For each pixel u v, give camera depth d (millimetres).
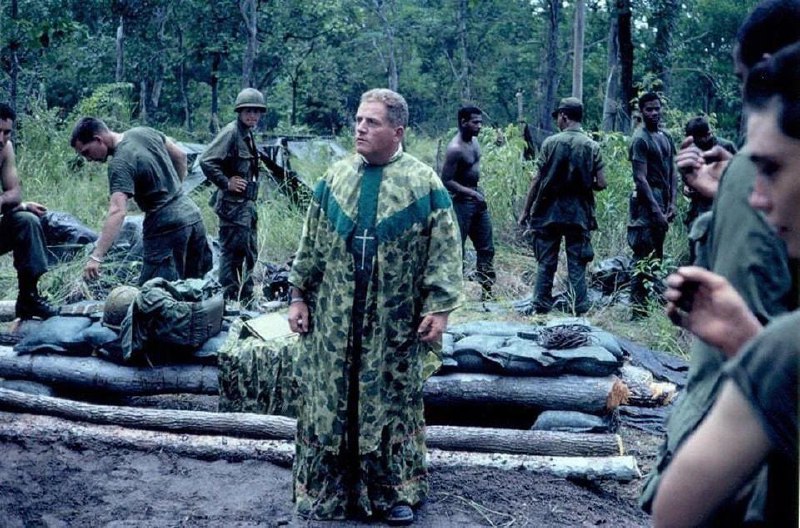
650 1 18703
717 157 2416
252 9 25219
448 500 4484
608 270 9109
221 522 4234
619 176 10992
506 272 10039
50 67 26625
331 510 4230
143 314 5453
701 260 2242
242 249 8000
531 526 4277
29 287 6145
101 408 5246
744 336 1642
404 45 48125
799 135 1455
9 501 4375
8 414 5277
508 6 48188
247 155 7934
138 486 4613
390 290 4074
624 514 4496
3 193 6059
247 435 5105
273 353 5297
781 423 1301
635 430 5633
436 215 4094
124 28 29484
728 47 34812
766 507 1563
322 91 41312
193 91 36844
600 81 34469
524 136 14016
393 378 4148
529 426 5414
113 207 6145
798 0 1839
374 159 4117
